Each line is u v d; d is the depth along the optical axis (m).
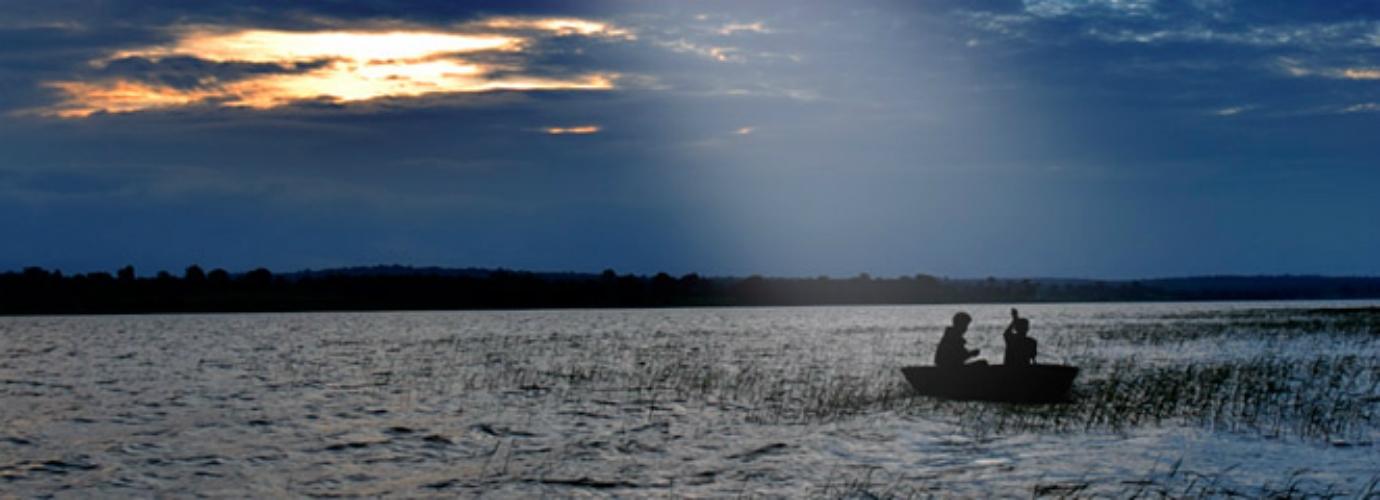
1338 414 23.97
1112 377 33.53
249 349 59.53
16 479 18.50
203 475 18.80
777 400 28.78
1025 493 16.66
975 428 23.02
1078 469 18.41
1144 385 30.25
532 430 23.77
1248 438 21.28
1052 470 18.34
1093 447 20.50
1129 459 19.23
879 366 42.66
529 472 18.84
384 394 31.91
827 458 19.78
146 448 21.67
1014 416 24.69
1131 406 25.59
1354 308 135.62
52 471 19.20
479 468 19.23
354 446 21.78
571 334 80.19
